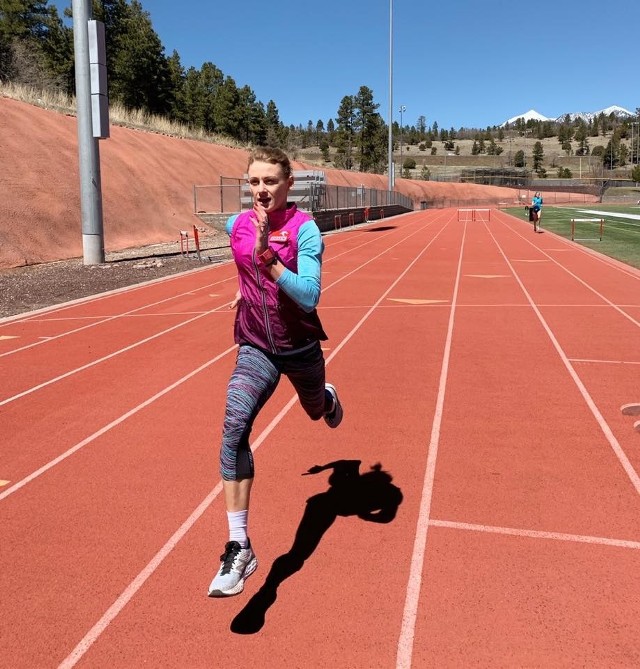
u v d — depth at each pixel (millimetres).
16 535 3502
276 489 3973
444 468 4234
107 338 8500
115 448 4711
